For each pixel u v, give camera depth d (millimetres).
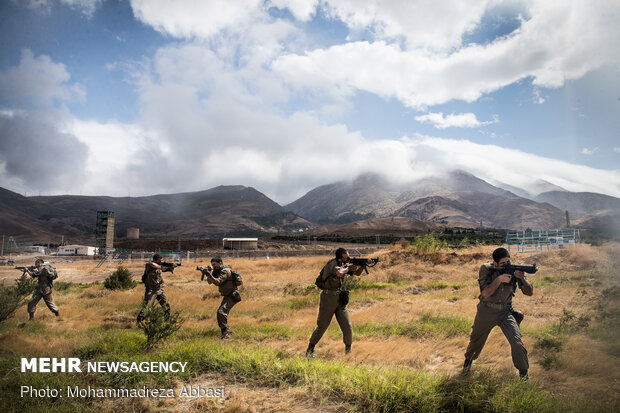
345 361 5883
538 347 6348
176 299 15148
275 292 17797
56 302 14711
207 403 4234
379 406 4031
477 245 32625
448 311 10234
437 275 21328
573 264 18000
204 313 12016
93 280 28609
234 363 5383
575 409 3779
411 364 5766
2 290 10297
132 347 6738
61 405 4277
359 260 6551
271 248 94438
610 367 5043
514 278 4969
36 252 93375
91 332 8844
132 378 4969
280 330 8680
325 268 6500
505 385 4293
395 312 10539
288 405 4121
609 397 4098
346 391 4340
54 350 6840
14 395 4586
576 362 5266
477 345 5164
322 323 6492
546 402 3906
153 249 112500
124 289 19531
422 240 26859
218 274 8414
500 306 4953
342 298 6477
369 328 8625
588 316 7680
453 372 5133
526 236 28797
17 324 9953
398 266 23984
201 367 5453
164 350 6320
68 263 53469
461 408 3906
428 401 4008
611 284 9945
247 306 13281
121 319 10977
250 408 3996
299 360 5461
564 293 11695
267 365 5234
